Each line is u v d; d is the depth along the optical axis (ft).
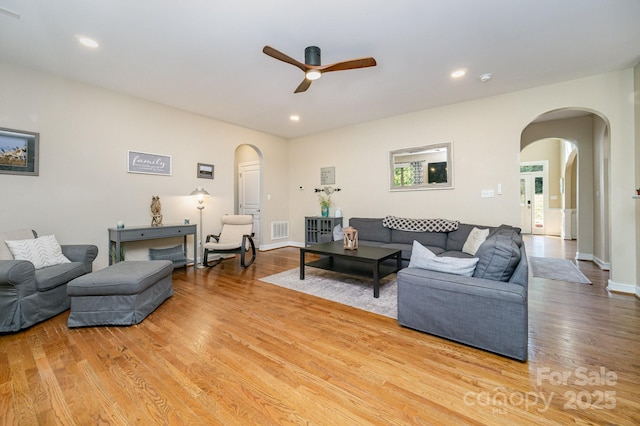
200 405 4.56
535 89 11.68
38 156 10.03
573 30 7.70
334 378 5.27
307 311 8.54
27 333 7.14
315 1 6.45
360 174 17.16
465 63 9.55
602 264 13.39
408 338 6.81
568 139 15.90
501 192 12.55
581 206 15.51
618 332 6.96
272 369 5.56
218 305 9.06
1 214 9.34
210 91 11.91
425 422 4.18
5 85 9.38
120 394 4.82
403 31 7.68
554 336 6.79
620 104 10.13
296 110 14.47
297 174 20.63
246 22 7.23
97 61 9.32
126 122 12.32
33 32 7.66
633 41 8.27
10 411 4.42
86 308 7.52
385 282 11.59
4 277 6.91
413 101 13.24
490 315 6.02
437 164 14.21
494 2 6.56
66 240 10.70
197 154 15.12
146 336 6.97
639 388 4.88
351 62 7.44
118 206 12.12
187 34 7.79
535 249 18.95
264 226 19.38
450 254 11.29
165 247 13.91
